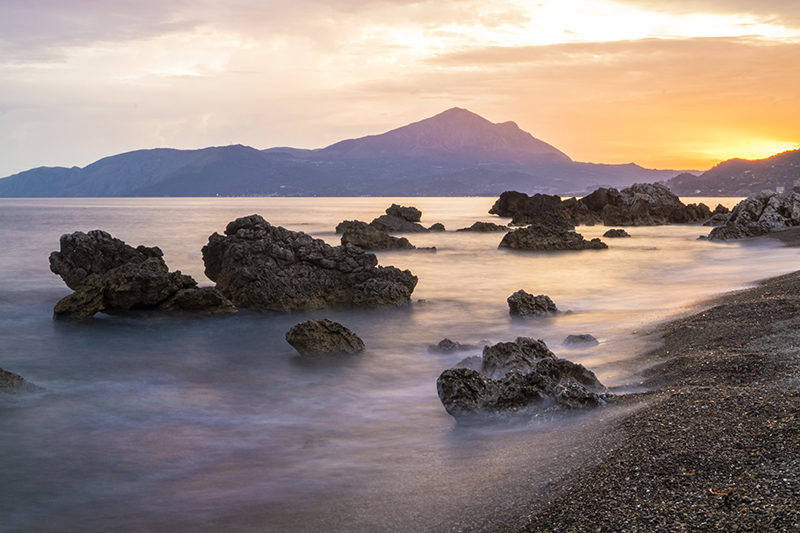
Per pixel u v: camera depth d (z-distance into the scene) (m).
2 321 28.31
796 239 55.16
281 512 9.55
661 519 6.86
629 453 8.84
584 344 19.92
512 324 26.39
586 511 7.40
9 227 106.12
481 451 11.30
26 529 9.59
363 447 12.54
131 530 9.38
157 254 34.66
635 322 23.09
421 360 20.92
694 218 106.50
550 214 98.62
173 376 19.67
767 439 8.48
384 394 17.03
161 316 28.72
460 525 8.16
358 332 25.73
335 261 32.38
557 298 32.84
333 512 9.28
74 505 10.40
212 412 15.82
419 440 12.70
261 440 13.51
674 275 40.25
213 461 12.23
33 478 11.61
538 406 13.26
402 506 9.16
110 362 21.56
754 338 15.64
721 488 7.34
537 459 10.05
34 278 43.00
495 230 94.50
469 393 13.77
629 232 85.00
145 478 11.45
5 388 16.88
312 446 12.74
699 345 16.52
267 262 30.95
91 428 14.59
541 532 7.20
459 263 52.53
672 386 12.81
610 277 41.69
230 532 8.95
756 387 11.18
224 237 33.59
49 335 25.72
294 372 19.81
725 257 48.38
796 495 6.77
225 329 26.62
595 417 11.72
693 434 9.15
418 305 31.88
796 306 18.69
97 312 29.31
